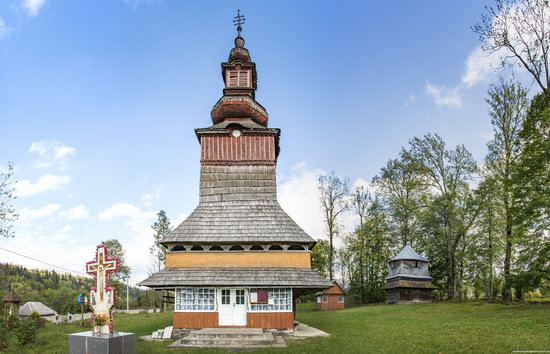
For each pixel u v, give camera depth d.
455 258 59.66
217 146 34.00
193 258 30.02
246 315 28.89
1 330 26.77
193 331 27.72
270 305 29.05
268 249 30.55
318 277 29.61
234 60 37.16
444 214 59.12
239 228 31.00
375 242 68.94
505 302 45.81
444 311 42.16
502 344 21.45
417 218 63.31
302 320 39.25
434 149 59.31
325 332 29.61
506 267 46.19
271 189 33.22
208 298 29.14
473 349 20.70
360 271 69.88
